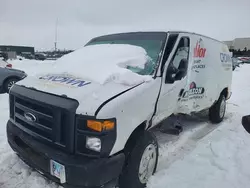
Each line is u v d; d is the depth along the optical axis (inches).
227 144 179.2
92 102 95.3
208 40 191.3
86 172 91.2
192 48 162.9
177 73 133.6
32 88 114.4
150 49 138.8
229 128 217.6
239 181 131.5
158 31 149.0
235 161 153.9
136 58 130.1
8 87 342.3
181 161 151.0
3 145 161.3
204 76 181.2
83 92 99.8
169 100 137.4
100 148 93.6
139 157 110.3
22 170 130.0
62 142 98.3
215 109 224.5
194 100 171.8
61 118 96.9
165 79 130.9
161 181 126.3
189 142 181.3
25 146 116.8
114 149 97.5
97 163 92.5
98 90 101.7
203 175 135.7
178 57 147.3
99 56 136.0
